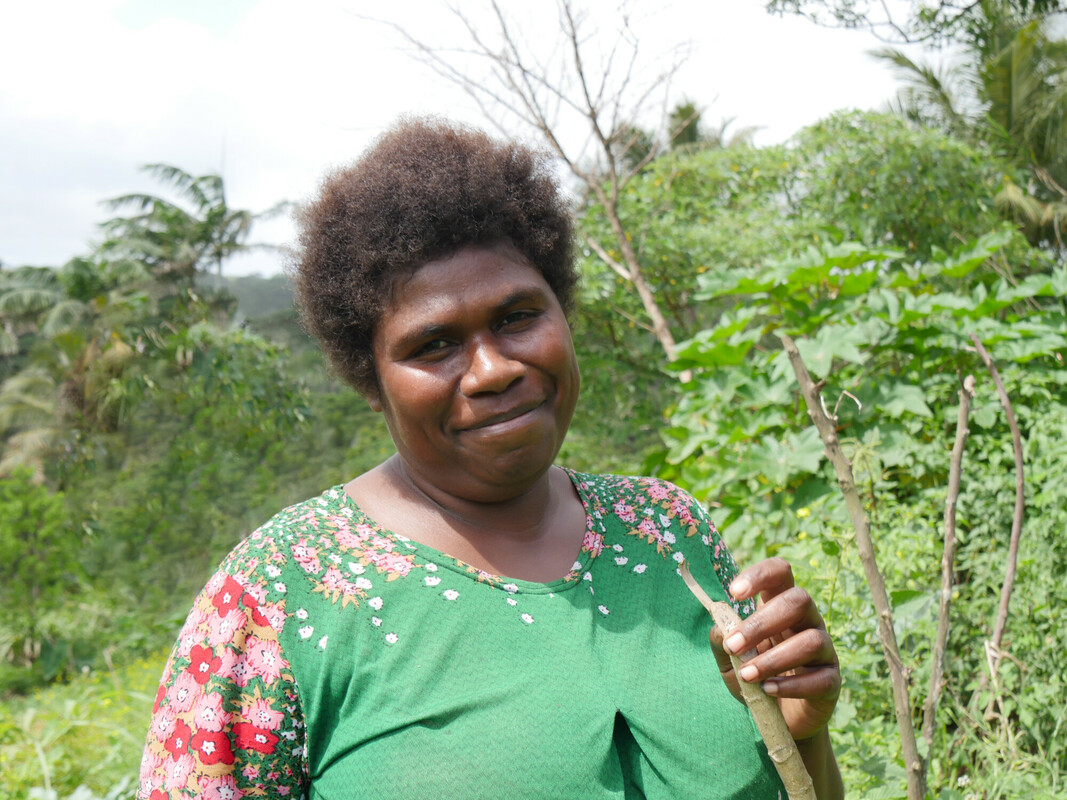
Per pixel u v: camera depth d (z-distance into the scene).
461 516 1.17
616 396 7.70
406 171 1.12
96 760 4.65
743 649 0.99
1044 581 2.98
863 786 2.20
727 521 3.87
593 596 1.18
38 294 18.81
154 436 10.91
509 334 1.12
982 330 4.05
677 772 1.09
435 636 1.06
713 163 8.11
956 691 2.88
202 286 15.33
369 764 1.02
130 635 9.79
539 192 1.20
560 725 1.04
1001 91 11.49
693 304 7.76
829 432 1.51
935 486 3.71
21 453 11.86
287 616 1.05
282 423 10.72
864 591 2.78
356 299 1.12
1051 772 2.50
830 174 7.56
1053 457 3.42
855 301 4.26
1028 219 10.69
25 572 9.83
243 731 1.02
